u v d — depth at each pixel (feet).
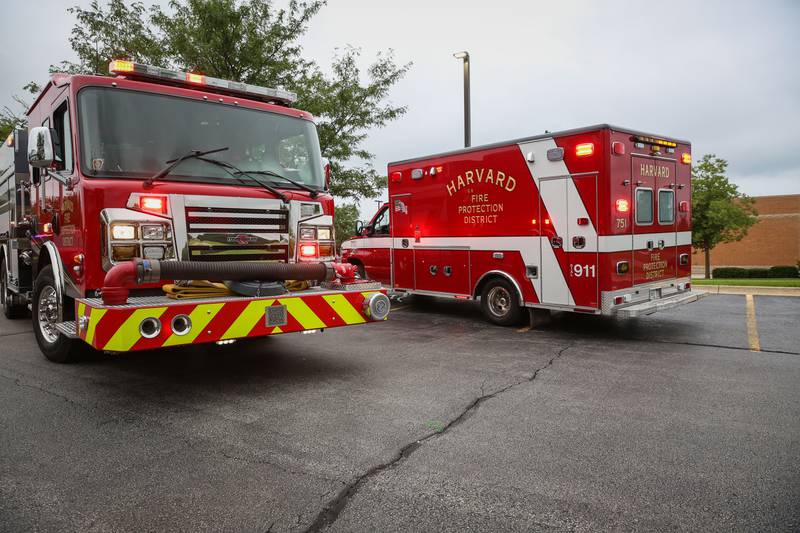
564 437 13.00
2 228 28.94
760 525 9.15
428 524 9.25
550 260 26.32
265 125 19.01
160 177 16.29
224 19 40.75
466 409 15.07
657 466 11.37
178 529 9.11
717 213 87.30
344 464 11.54
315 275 17.25
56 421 14.10
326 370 19.26
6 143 26.99
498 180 28.22
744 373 18.70
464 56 48.21
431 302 38.34
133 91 16.71
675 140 28.25
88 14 42.37
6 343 23.58
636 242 25.96
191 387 17.12
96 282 15.34
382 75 50.08
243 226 16.99
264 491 10.37
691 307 34.06
